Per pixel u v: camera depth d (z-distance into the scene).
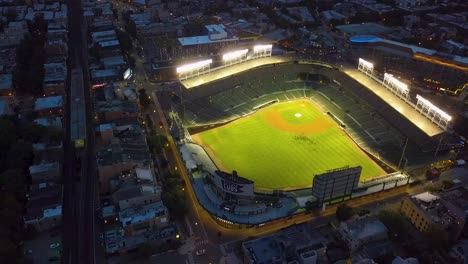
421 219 183.38
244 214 184.12
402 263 157.50
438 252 172.12
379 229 175.38
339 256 166.38
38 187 197.00
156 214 178.00
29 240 176.62
